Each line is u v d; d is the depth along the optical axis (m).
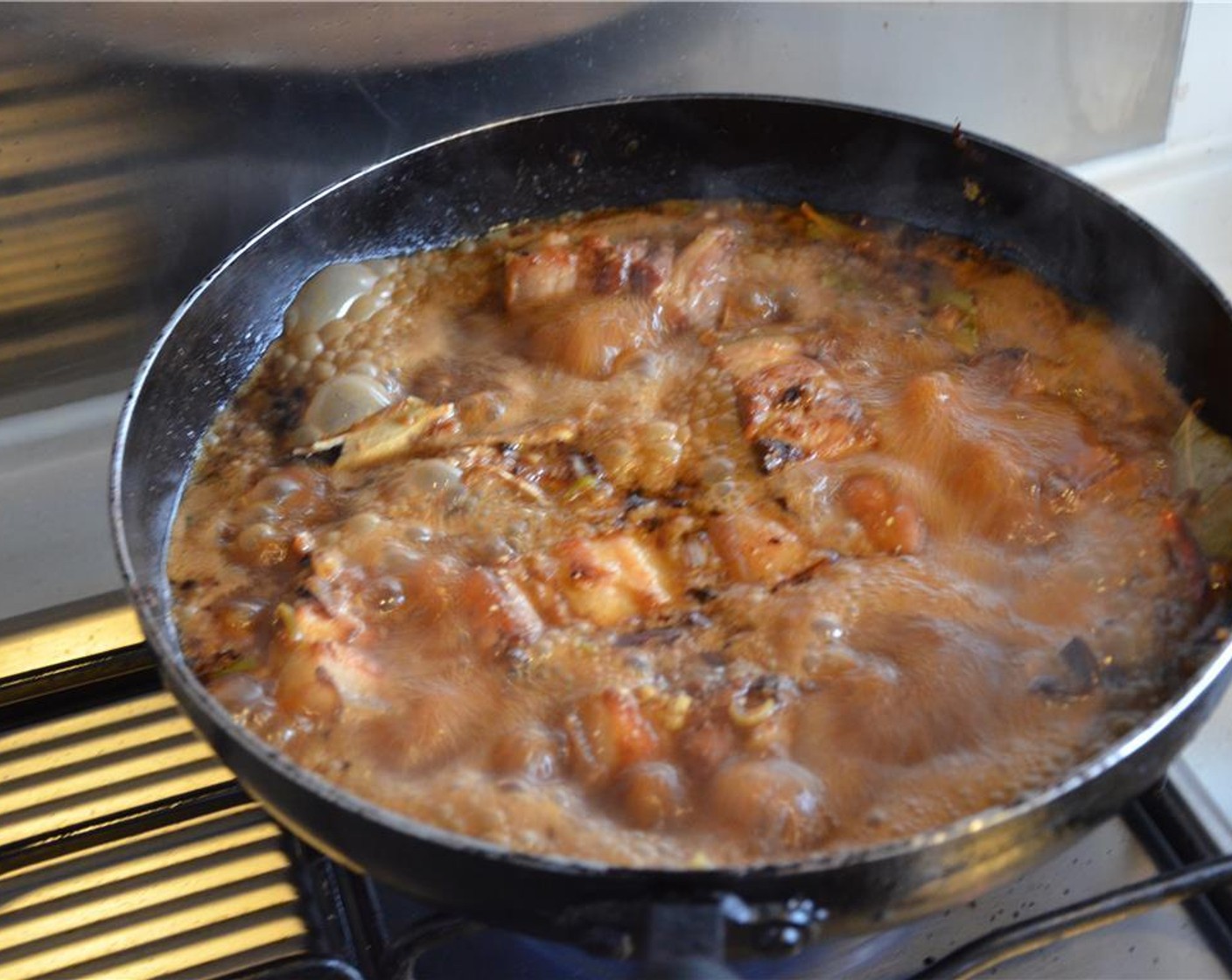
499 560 0.56
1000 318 0.64
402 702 0.53
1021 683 0.52
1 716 0.61
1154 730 0.47
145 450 0.57
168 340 0.59
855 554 0.56
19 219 0.66
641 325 0.63
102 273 0.69
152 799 0.58
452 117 0.70
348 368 0.63
